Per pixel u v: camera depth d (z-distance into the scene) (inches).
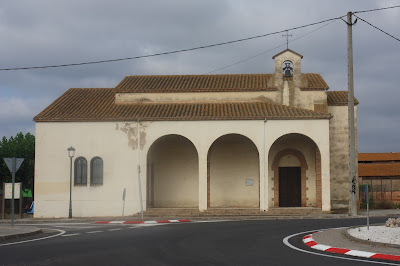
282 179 1215.6
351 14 1041.5
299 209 1115.3
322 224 837.2
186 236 676.1
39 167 1173.7
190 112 1187.9
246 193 1230.9
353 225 809.5
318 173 1143.6
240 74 1405.0
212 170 1243.8
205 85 1310.3
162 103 1278.3
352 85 1033.5
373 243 548.7
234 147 1245.1
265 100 1259.8
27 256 502.3
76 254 514.6
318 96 1245.7
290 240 621.0
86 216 1155.3
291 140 1214.3
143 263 452.8
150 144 1152.2
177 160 1253.1
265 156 1122.7
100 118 1165.7
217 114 1159.6
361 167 2034.9
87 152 1167.6
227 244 586.2
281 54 1267.2
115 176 1157.7
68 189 1165.7
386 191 1684.3
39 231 760.3
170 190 1246.3
